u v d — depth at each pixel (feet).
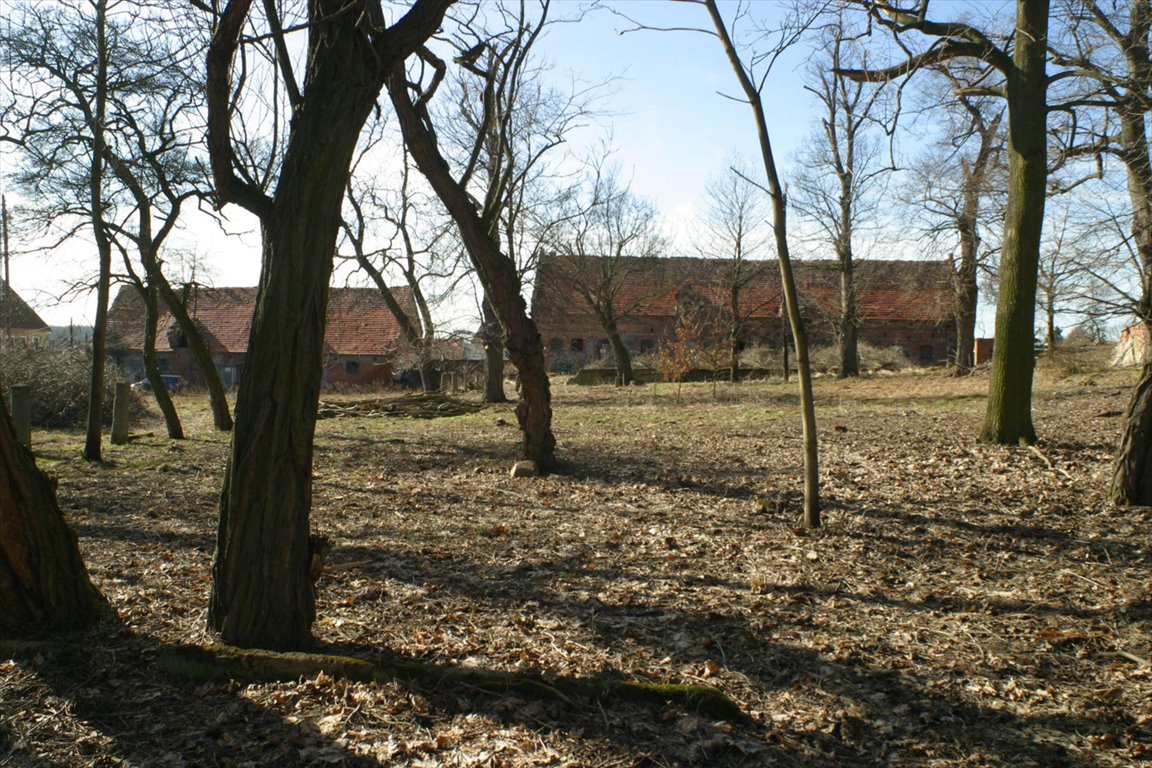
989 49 37.47
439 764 13.14
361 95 16.02
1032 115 37.68
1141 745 14.02
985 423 40.52
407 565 23.97
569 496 33.81
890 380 96.02
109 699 14.60
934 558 24.14
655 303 166.20
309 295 15.80
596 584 22.27
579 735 14.01
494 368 85.92
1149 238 52.65
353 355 134.82
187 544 25.89
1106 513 27.45
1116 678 16.47
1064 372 76.43
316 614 19.33
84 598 17.28
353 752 13.35
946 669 16.93
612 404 77.87
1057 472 33.40
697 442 47.83
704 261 132.57
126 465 42.65
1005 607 20.22
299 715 14.28
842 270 111.55
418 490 35.53
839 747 14.14
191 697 14.80
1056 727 14.74
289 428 15.85
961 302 103.35
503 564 24.13
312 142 15.66
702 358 84.89
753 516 29.43
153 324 53.47
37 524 16.53
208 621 16.34
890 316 162.50
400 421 68.90
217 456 46.11
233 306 143.43
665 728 14.32
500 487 36.01
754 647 18.03
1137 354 76.74
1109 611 19.67
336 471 40.93
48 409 69.46
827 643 18.20
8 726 13.66
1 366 68.90
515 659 17.19
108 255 43.75
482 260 36.94
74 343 84.94
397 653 17.16
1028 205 38.42
